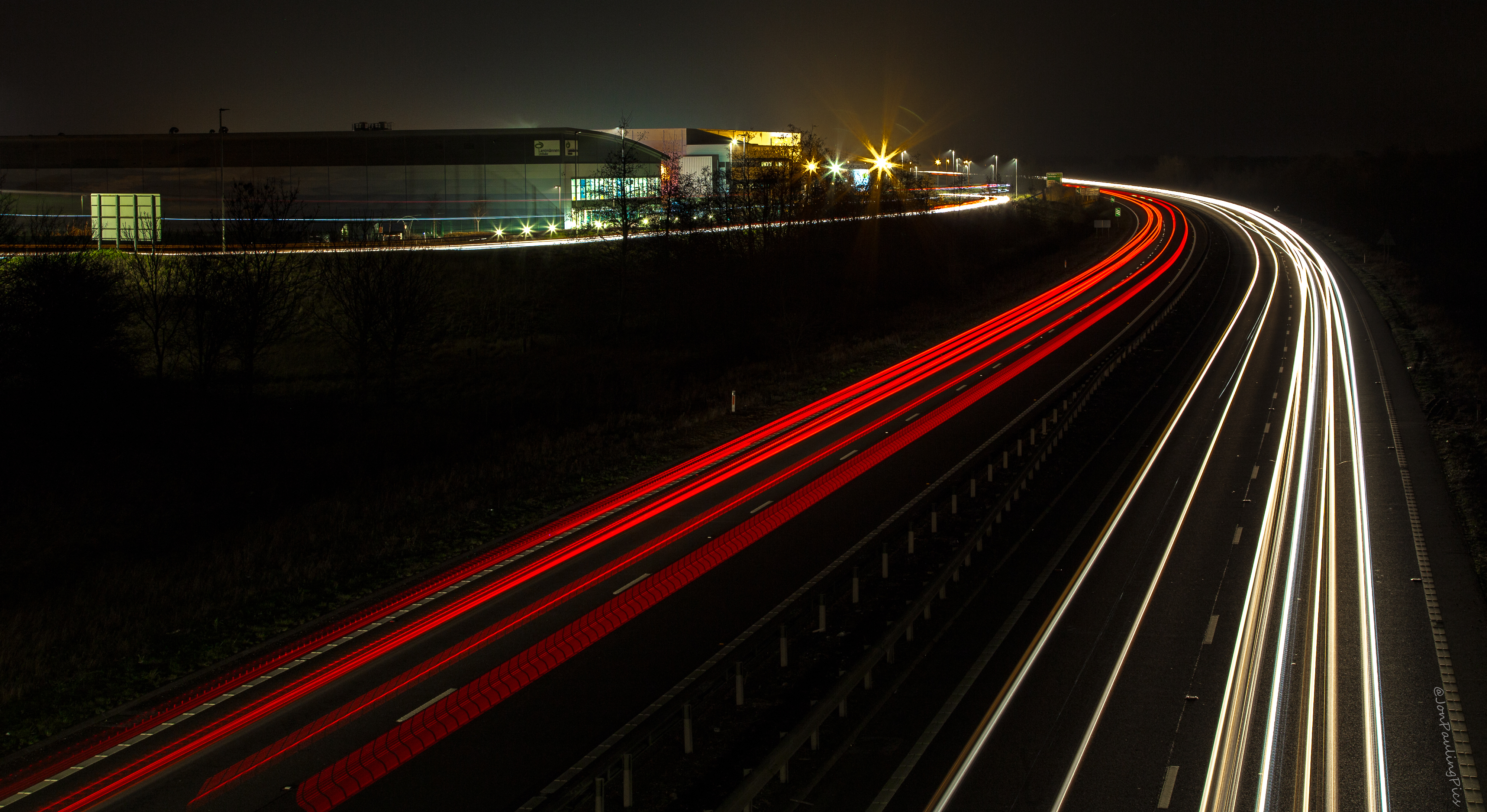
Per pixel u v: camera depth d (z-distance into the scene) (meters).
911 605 16.22
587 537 23.39
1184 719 13.77
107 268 38.09
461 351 51.09
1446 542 21.45
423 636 17.61
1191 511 24.02
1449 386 37.31
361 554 22.28
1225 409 35.38
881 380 43.31
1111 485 26.41
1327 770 12.42
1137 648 16.20
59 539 24.62
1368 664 15.54
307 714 14.60
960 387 41.00
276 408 38.84
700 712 14.21
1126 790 11.93
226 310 39.16
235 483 29.69
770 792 11.97
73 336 35.19
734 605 18.59
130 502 27.66
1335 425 32.59
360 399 41.09
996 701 14.37
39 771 13.10
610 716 14.19
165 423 35.22
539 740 13.53
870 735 13.41
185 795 12.37
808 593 19.11
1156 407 36.00
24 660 16.70
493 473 29.61
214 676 16.22
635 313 61.12
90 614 19.05
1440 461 28.00
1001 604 18.28
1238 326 53.00
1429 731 13.46
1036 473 27.58
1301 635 16.73
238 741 13.82
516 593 19.70
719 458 31.02
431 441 34.91
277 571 21.39
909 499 25.61
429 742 13.57
